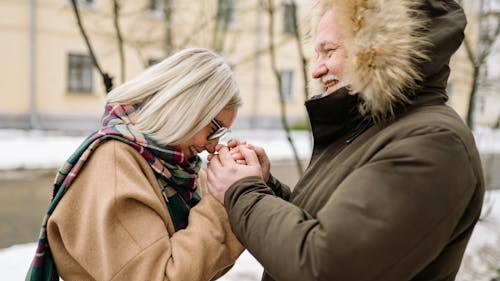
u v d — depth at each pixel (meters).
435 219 0.94
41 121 13.38
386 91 1.06
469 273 3.70
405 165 0.96
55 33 13.31
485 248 4.36
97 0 12.41
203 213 1.25
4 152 9.66
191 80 1.32
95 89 14.11
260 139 14.45
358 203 0.96
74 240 1.19
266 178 1.50
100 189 1.19
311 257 0.97
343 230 0.94
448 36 1.08
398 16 1.05
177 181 1.39
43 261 1.26
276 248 1.03
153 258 1.15
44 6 13.10
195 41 5.92
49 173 8.30
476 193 1.06
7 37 12.69
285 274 1.01
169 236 1.28
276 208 1.09
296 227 1.03
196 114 1.31
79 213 1.21
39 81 13.29
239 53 14.64
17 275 3.63
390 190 0.95
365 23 1.08
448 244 1.08
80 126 14.00
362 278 0.94
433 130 1.00
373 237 0.93
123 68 3.88
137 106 1.40
